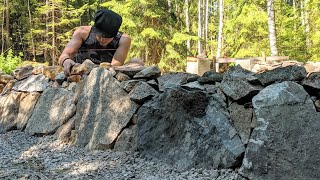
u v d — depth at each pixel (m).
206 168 3.03
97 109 3.94
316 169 2.60
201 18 24.19
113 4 16.72
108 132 3.78
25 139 4.46
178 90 3.36
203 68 8.04
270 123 2.74
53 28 24.61
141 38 16.67
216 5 31.30
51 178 3.07
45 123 4.52
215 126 3.08
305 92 2.76
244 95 2.95
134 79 3.83
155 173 3.11
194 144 3.16
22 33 28.86
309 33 13.58
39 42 26.80
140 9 16.91
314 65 3.58
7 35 26.36
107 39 4.28
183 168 3.12
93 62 4.41
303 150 2.65
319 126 2.67
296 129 2.70
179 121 3.31
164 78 3.67
